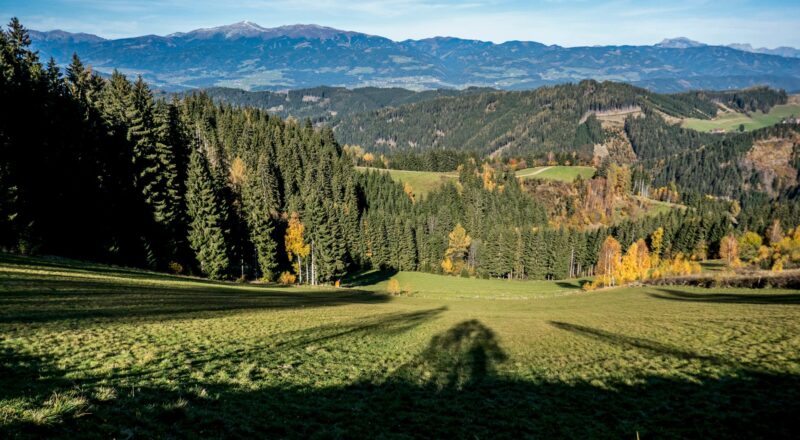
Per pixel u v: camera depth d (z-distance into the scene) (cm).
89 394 1090
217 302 3469
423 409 1462
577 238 14712
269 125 17625
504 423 1398
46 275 3192
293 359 1856
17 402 953
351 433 1199
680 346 2523
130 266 5575
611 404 1620
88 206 5341
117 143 6028
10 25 5775
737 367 2039
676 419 1479
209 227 6431
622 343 2694
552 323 3700
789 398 1636
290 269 8906
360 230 12256
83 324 1983
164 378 1357
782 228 16088
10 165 4497
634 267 9512
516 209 19688
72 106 5769
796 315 3422
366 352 2184
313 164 15462
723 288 6844
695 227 14662
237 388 1398
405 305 5366
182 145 7819
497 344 2700
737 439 1344
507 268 13912
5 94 4838
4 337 1577
